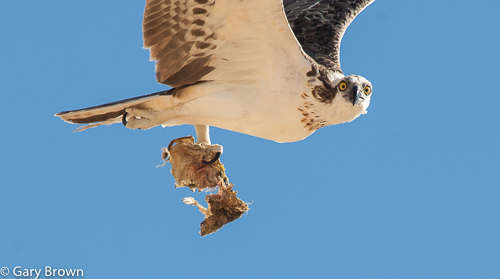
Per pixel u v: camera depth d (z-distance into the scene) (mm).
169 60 11156
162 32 10805
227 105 11500
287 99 11312
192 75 11391
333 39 13141
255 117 11531
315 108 11336
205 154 12039
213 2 10320
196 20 10625
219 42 10938
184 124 12195
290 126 11641
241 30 10711
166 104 11695
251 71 11273
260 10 10344
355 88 11172
